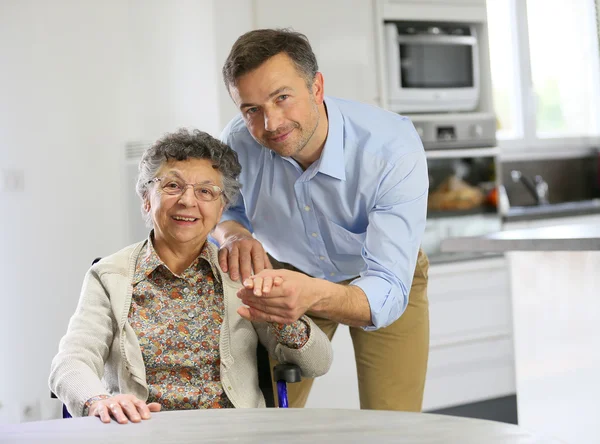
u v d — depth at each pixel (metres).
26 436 1.39
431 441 1.30
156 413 1.55
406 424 1.42
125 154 4.11
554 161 5.27
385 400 2.36
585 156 5.38
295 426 1.41
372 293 1.83
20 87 3.92
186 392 1.90
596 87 5.28
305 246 2.22
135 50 4.11
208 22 3.53
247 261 1.99
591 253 2.46
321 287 1.70
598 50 5.25
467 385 4.03
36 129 3.95
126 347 1.88
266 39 1.78
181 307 1.94
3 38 3.90
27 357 3.99
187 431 1.40
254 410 1.56
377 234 1.93
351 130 2.00
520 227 4.29
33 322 3.98
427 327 2.38
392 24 3.93
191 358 1.92
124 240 4.13
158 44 3.90
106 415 1.50
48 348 3.99
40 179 3.96
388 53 3.92
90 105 4.06
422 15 4.01
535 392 2.69
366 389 2.38
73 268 4.03
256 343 2.01
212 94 3.54
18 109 3.92
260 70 1.76
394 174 1.96
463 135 4.11
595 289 2.46
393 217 1.94
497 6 4.88
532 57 5.10
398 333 2.31
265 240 2.31
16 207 3.93
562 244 2.26
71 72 4.02
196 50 3.63
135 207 4.00
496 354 4.12
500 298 4.14
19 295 3.96
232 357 1.93
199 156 1.94
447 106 4.11
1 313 3.97
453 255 4.02
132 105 4.14
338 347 3.75
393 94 3.93
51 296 3.99
